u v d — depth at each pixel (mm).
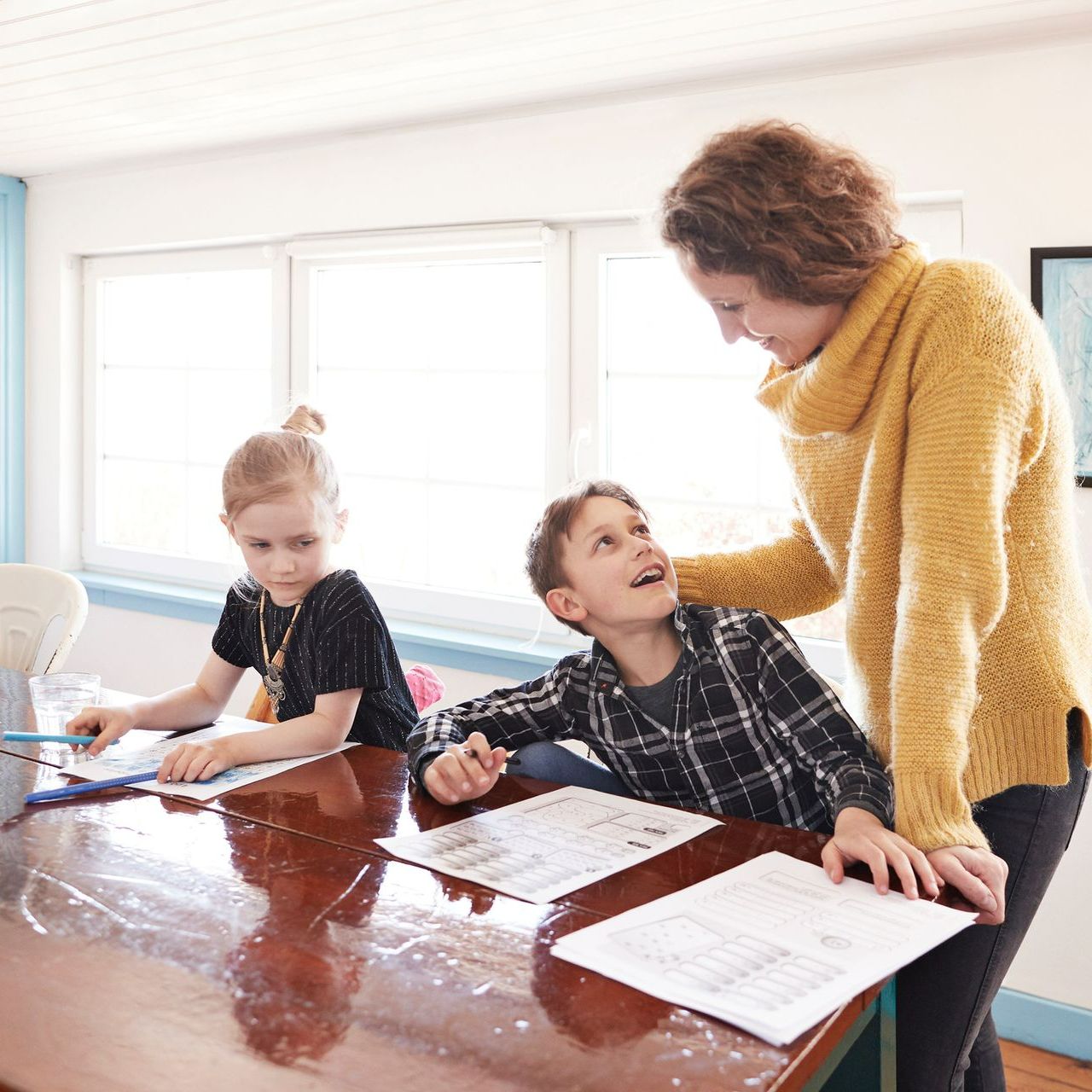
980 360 1074
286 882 1041
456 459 3197
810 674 1328
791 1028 756
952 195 2330
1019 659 1138
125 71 2602
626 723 1424
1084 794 1226
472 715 1446
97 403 3949
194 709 1671
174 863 1091
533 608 3037
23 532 4047
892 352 1146
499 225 2922
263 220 3355
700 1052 743
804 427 1229
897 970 856
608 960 866
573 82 2611
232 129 3133
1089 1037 2229
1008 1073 2193
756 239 1085
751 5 2084
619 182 2705
